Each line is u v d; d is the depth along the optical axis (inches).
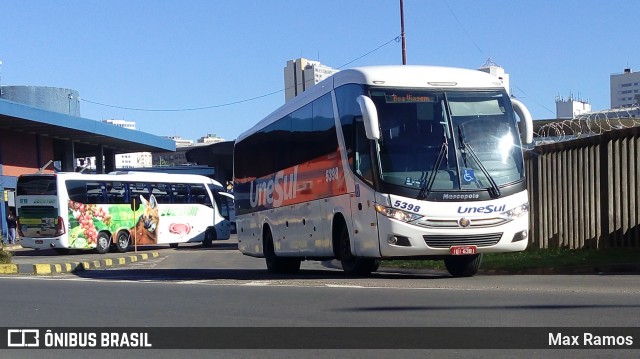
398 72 532.1
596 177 621.9
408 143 510.3
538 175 708.0
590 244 628.1
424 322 338.3
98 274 776.3
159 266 960.3
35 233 1224.8
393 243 498.6
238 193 881.5
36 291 526.3
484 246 509.4
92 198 1283.2
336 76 577.0
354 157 535.5
